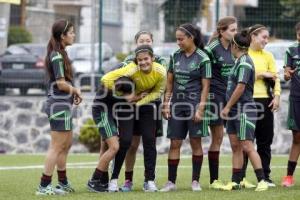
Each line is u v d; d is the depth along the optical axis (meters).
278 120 44.94
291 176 28.75
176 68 27.47
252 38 29.06
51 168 26.31
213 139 28.22
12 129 46.72
